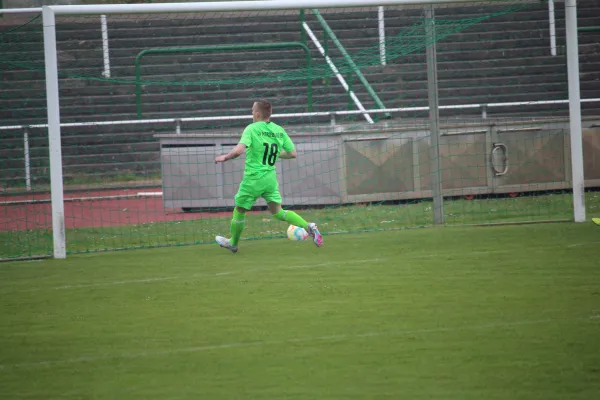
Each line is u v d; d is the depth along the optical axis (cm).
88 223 4147
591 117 4597
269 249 3122
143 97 6600
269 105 2964
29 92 6525
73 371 1642
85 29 6838
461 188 4475
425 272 2547
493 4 7094
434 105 3638
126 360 1708
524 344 1733
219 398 1466
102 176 5841
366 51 6419
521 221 3653
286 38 7006
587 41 6956
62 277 2672
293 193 4372
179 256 3031
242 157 4438
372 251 2983
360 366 1623
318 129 4428
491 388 1474
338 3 3291
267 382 1544
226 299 2255
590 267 2528
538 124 4541
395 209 4250
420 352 1702
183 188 4456
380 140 4384
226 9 3225
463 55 6850
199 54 6850
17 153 6044
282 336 1856
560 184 4584
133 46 6906
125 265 2870
